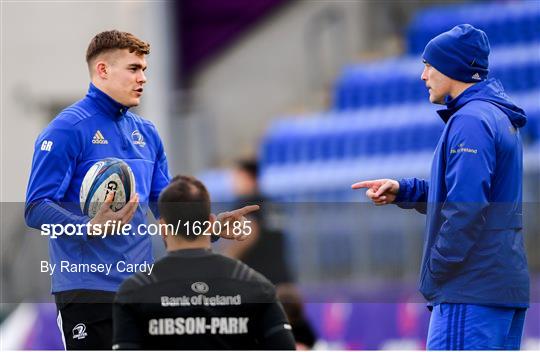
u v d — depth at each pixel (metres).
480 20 53.09
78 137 17.81
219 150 56.09
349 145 48.66
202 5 57.97
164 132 55.22
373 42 56.09
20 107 56.06
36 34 56.16
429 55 18.28
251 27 57.84
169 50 56.75
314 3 57.56
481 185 17.11
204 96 57.22
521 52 50.50
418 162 45.66
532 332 27.91
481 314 17.52
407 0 56.19
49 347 26.28
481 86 17.97
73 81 56.12
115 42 18.09
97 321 17.91
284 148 49.94
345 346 26.81
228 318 16.53
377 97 52.16
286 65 57.31
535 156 40.25
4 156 55.84
